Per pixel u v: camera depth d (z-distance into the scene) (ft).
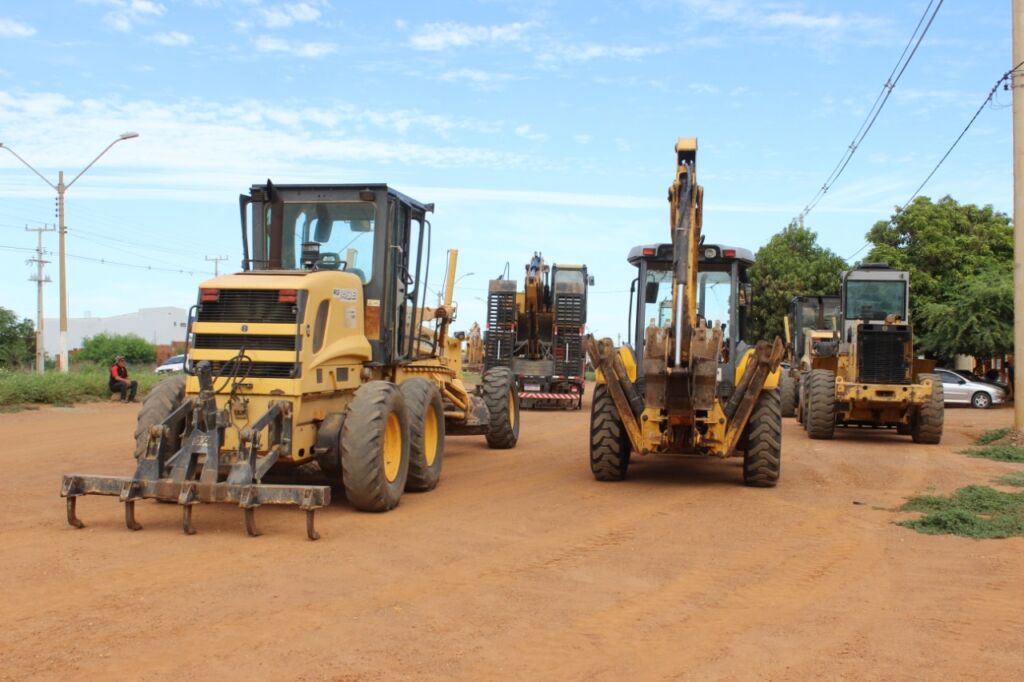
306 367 28.60
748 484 38.60
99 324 324.39
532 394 89.35
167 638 17.44
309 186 34.81
